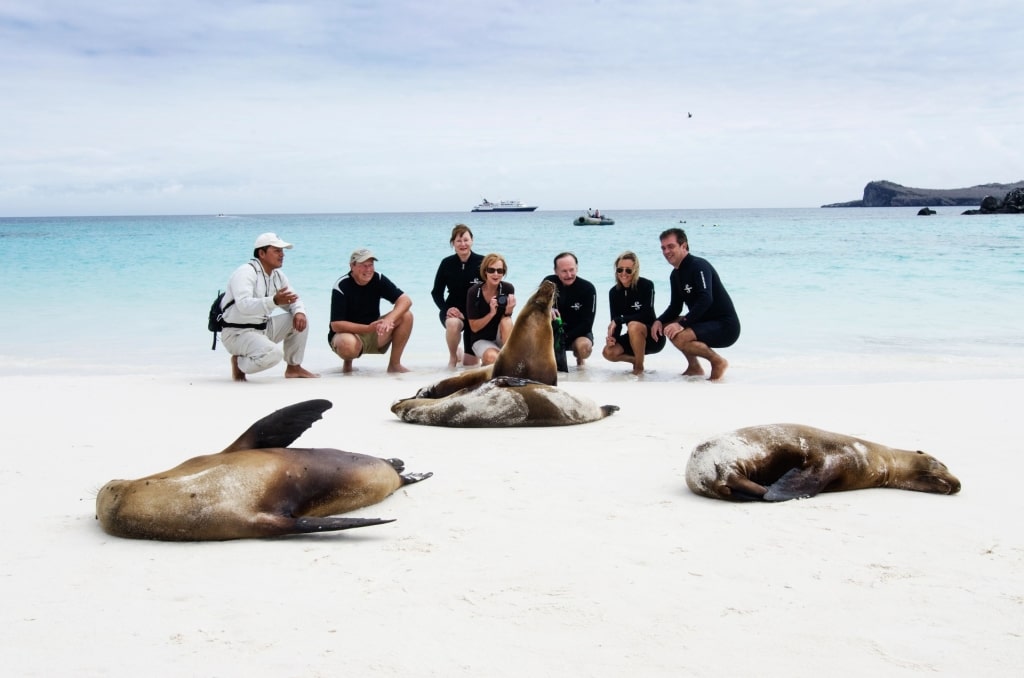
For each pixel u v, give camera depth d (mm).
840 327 14188
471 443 6562
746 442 5117
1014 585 3625
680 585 3639
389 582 3701
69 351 12344
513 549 4117
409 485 5309
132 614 3373
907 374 10188
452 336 11055
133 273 22188
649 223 72688
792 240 38312
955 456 5977
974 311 15641
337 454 4844
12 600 3527
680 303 10594
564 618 3301
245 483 4406
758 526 4461
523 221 84500
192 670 2896
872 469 5234
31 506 4867
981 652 2992
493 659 2963
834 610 3367
